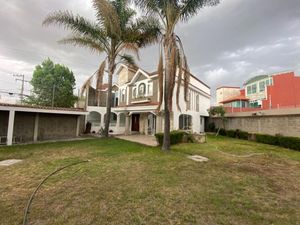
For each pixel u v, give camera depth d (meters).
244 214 3.49
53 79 27.28
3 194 4.12
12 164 6.65
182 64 9.22
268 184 5.21
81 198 3.98
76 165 6.61
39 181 4.95
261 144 14.12
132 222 3.12
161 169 6.29
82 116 19.67
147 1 9.23
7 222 3.03
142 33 12.66
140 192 4.36
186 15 9.55
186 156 8.56
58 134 15.14
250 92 30.22
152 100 17.08
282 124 14.36
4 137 11.91
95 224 3.04
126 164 6.83
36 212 3.37
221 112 21.28
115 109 19.92
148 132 18.47
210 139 17.19
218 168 6.71
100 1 11.24
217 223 3.16
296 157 9.25
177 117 16.53
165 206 3.71
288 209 3.74
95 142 12.48
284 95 18.80
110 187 4.62
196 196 4.22
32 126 13.76
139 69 18.80
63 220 3.12
